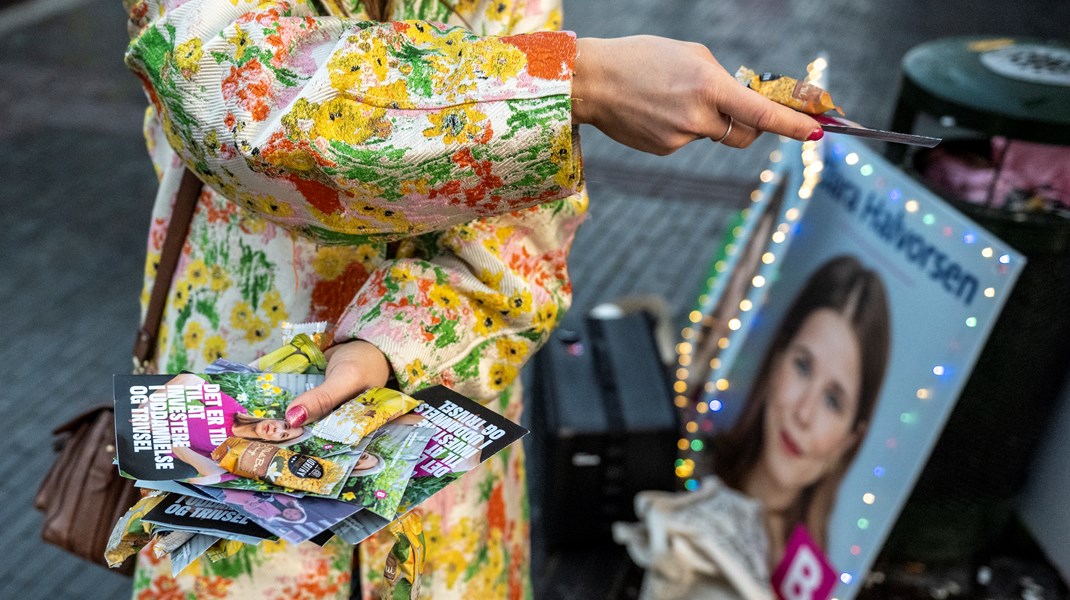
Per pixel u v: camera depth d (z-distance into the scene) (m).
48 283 4.57
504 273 1.33
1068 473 2.72
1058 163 2.59
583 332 3.37
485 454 1.12
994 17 8.18
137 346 1.56
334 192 1.15
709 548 2.73
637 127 1.10
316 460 1.05
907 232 2.57
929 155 2.76
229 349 1.46
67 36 7.21
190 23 1.12
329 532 1.01
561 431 2.94
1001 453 2.71
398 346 1.25
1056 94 2.42
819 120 1.08
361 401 1.15
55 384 3.92
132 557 1.71
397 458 1.09
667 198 5.36
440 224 1.19
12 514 3.29
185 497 1.04
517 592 1.76
